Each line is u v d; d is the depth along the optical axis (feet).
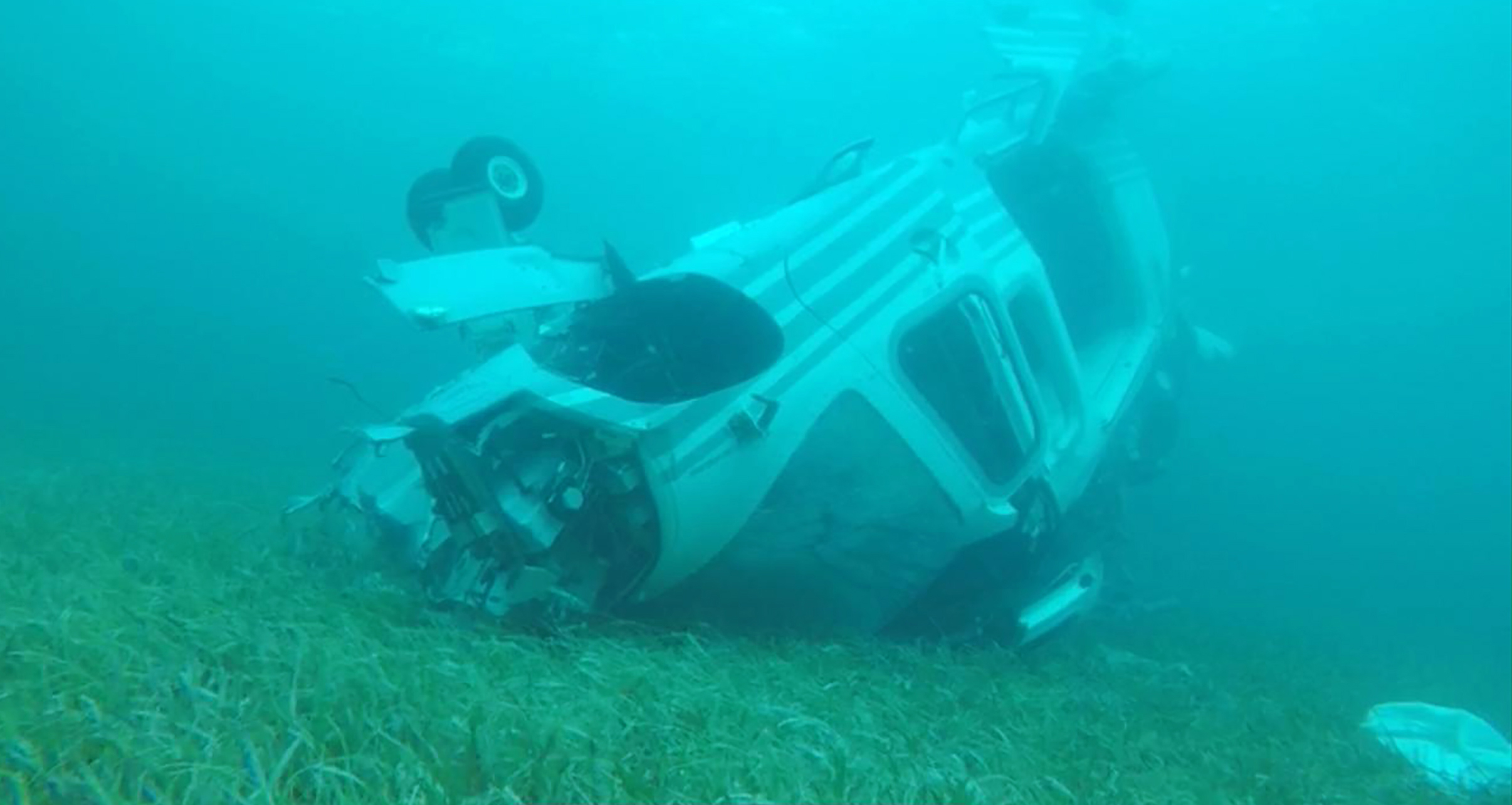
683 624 20.77
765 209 28.48
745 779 11.93
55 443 45.85
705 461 19.29
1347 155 131.54
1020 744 16.52
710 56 148.87
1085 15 34.14
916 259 23.03
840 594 22.18
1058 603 27.37
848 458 21.01
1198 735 20.38
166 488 34.06
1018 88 32.40
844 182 25.17
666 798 11.22
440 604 19.75
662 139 201.77
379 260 20.84
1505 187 134.41
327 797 10.05
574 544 19.80
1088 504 30.55
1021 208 35.47
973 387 23.63
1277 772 18.24
